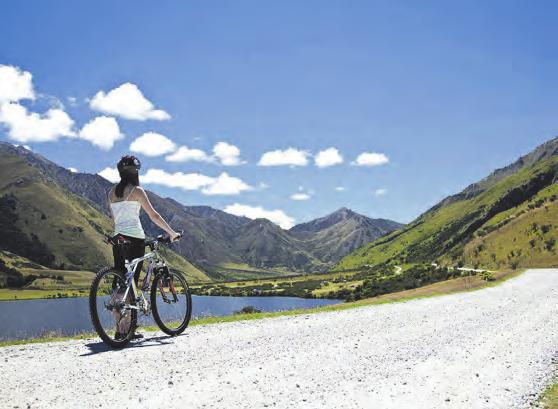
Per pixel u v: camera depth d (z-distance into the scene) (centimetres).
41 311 16875
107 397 595
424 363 862
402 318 1452
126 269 897
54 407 558
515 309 1825
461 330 1256
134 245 909
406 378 759
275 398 624
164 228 945
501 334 1220
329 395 650
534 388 766
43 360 775
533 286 3369
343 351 922
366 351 934
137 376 685
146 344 909
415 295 2650
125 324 883
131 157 923
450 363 877
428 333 1184
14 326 11944
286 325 1226
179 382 665
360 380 731
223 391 637
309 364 805
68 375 686
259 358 828
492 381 783
